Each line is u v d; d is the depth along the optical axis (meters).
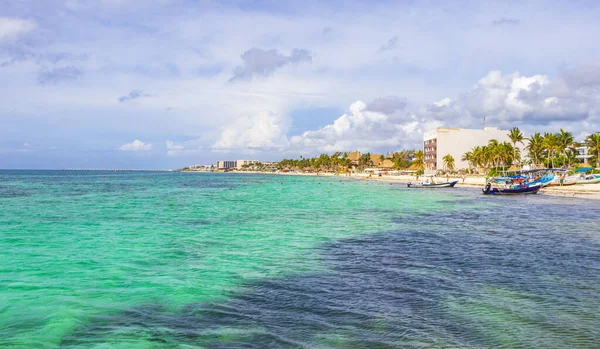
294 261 17.98
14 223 30.28
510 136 121.00
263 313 11.52
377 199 57.00
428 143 156.88
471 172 138.38
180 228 28.09
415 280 14.84
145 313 11.62
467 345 9.43
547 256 18.91
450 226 29.16
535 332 10.16
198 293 13.38
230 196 63.25
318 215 36.34
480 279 14.93
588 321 10.84
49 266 17.08
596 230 27.09
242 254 19.45
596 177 72.56
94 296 13.13
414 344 9.48
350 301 12.48
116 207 43.31
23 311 11.80
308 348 9.28
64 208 41.91
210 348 9.36
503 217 34.78
